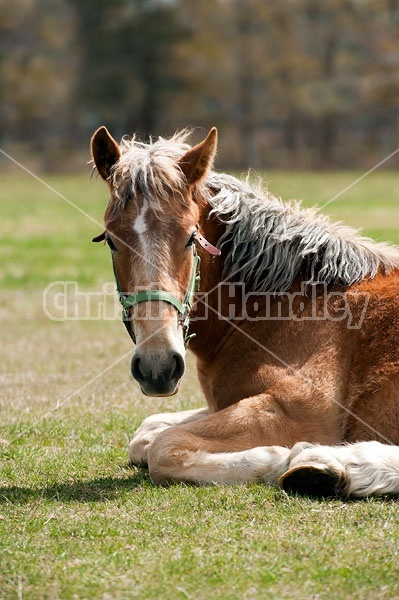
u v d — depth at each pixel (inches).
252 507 298.0
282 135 4781.0
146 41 4480.8
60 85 4692.4
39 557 260.8
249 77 4635.8
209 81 4648.1
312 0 4808.1
